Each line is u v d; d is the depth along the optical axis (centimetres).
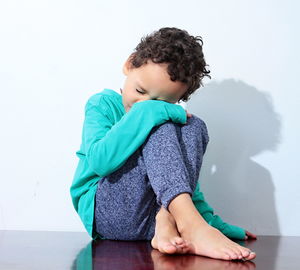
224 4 156
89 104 127
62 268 85
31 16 152
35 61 151
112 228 119
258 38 156
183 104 155
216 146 154
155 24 154
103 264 89
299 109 155
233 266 87
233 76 155
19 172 150
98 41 152
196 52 117
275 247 121
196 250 97
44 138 150
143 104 109
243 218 153
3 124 150
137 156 110
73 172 150
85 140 118
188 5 155
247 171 154
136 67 116
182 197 100
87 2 153
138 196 112
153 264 88
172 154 103
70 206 149
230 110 155
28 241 123
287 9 156
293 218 153
